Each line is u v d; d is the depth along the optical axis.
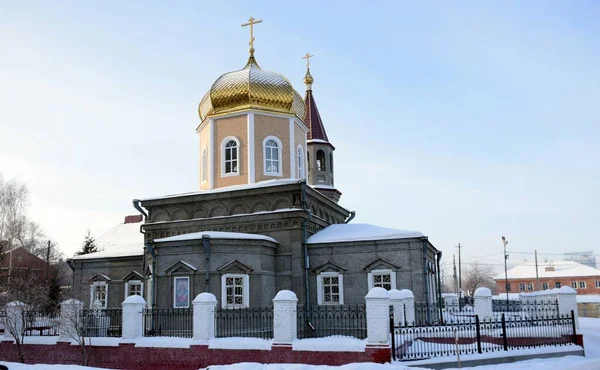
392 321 16.34
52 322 22.14
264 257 25.05
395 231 25.59
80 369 14.71
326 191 39.53
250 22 32.31
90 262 31.97
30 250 53.28
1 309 21.73
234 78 29.81
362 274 25.27
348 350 15.94
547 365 16.97
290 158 29.91
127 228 43.59
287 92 30.16
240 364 14.34
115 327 23.20
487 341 19.05
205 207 28.02
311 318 25.22
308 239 26.47
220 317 20.59
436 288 27.52
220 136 29.83
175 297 23.73
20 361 20.62
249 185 27.55
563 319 20.66
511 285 90.31
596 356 20.16
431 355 16.91
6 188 46.53
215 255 23.80
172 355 18.22
